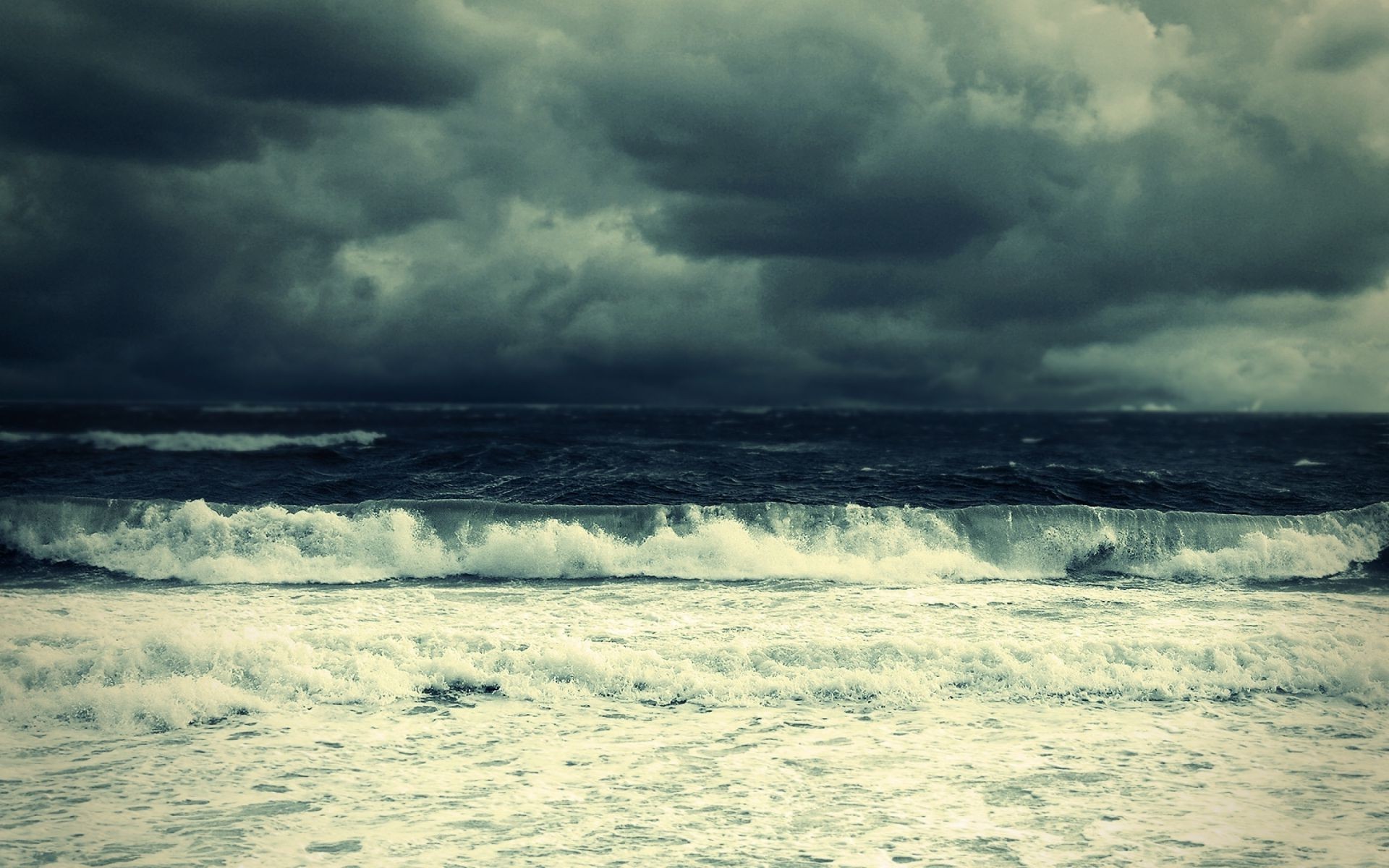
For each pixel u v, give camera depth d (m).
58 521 15.17
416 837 5.86
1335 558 14.79
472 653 9.20
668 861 5.57
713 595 12.68
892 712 8.19
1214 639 10.16
